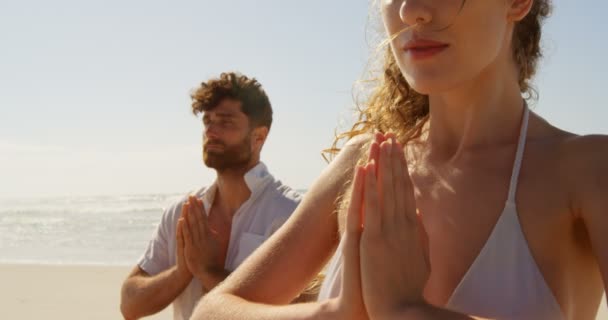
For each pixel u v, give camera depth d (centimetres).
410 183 112
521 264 111
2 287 1065
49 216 3328
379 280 108
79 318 808
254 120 376
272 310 123
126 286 376
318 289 171
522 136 119
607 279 106
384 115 150
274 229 358
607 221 106
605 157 109
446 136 129
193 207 349
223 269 342
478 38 109
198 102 381
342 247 120
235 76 383
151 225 2670
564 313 111
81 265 1445
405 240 110
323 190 141
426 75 110
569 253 113
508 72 123
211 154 371
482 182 119
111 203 4391
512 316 109
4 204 4972
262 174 375
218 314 131
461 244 117
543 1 136
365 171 113
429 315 103
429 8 109
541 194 113
